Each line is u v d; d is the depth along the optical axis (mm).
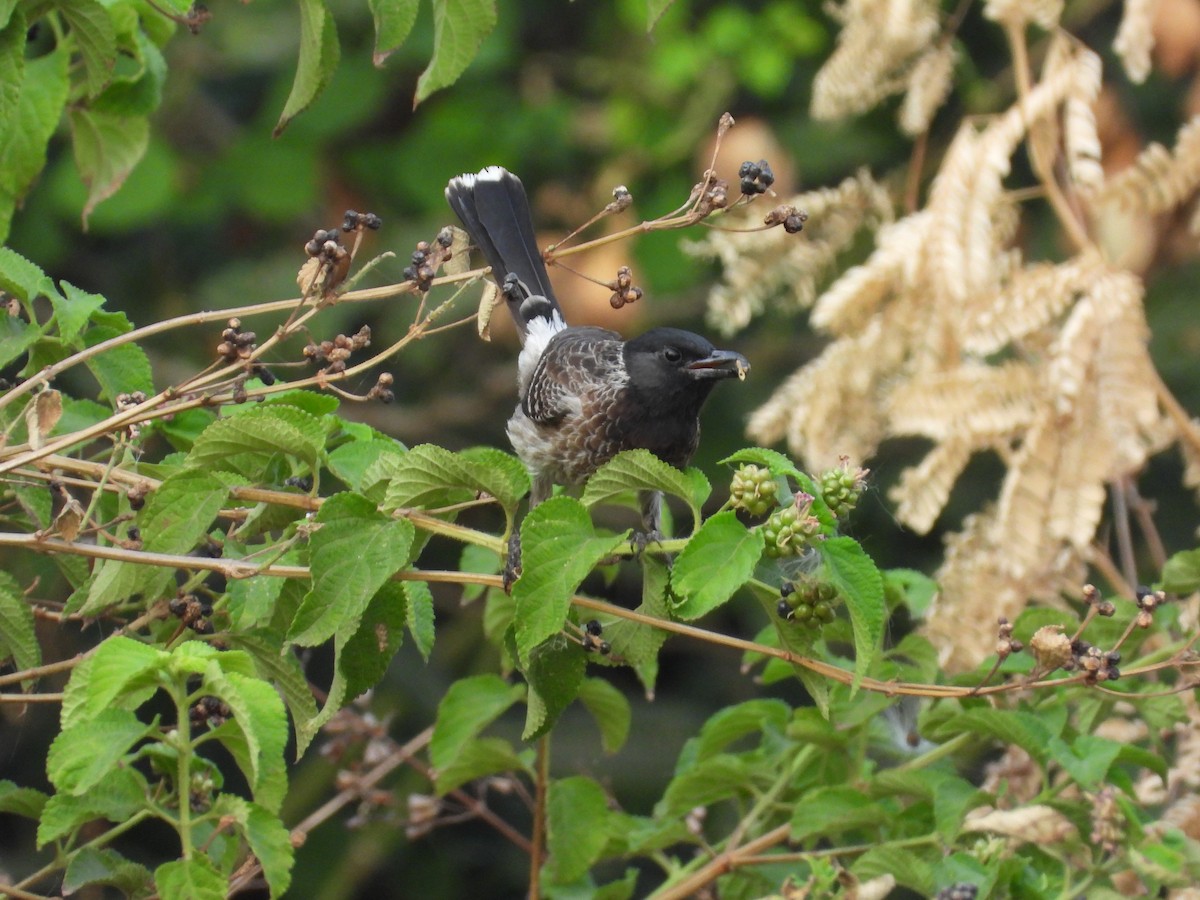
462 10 6590
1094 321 8570
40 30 8539
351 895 15602
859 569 5566
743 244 9055
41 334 6695
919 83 9586
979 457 16156
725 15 17234
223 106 18578
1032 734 6668
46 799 6117
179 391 6109
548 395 8633
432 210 17203
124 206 16125
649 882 14570
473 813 8648
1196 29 12000
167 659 5113
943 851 6812
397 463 6008
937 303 8805
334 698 5914
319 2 6582
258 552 6328
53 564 7992
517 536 6348
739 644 5980
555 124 17625
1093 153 9078
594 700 7844
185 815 5180
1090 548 9070
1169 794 7883
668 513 7609
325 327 15961
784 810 7797
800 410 8961
